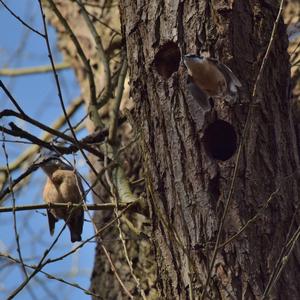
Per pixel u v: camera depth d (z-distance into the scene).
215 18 9.30
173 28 9.39
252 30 9.34
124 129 13.82
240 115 9.02
